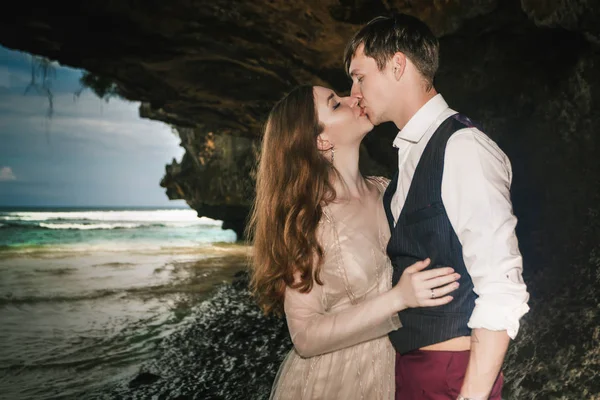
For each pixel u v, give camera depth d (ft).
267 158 6.15
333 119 5.98
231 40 24.58
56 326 22.66
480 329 4.26
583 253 12.31
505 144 16.07
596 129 12.98
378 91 5.38
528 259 13.74
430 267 5.01
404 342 5.28
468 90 16.79
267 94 33.45
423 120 5.17
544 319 10.90
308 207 5.58
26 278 38.47
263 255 5.87
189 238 91.40
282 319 22.03
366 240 5.69
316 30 21.13
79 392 14.65
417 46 5.17
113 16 23.54
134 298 29.45
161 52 27.20
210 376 15.64
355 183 6.22
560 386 9.04
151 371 16.40
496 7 14.15
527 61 15.01
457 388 4.89
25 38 26.23
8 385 15.23
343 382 5.81
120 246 71.10
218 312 24.89
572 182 13.51
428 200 4.91
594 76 12.94
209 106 38.50
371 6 18.02
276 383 6.22
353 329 5.06
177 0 21.95
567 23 11.28
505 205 4.45
